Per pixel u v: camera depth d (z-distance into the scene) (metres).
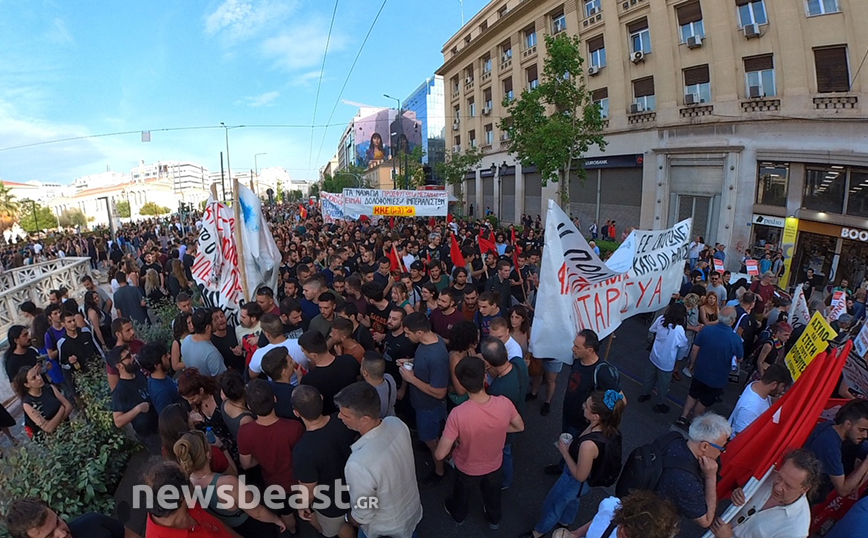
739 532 2.84
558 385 6.78
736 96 15.95
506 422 3.40
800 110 14.31
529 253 8.59
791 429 2.83
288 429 3.26
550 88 16.31
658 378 5.85
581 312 5.07
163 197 95.31
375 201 14.28
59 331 5.68
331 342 4.44
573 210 24.56
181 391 3.55
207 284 6.33
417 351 4.11
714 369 5.08
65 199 80.38
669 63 17.95
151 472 2.38
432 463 4.82
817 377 2.84
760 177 15.76
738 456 3.12
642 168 19.75
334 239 13.77
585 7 22.25
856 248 13.32
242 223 6.22
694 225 17.86
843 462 3.41
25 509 2.23
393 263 8.41
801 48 14.17
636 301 5.75
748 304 6.68
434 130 78.75
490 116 32.53
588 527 2.67
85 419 4.46
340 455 3.12
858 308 8.08
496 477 3.60
